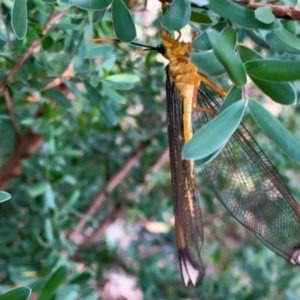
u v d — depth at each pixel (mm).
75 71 278
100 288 411
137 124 389
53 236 338
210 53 199
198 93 253
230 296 357
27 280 300
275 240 250
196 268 237
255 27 205
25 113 342
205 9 215
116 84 279
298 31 239
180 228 240
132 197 423
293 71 199
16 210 340
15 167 345
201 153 195
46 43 269
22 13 214
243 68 196
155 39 316
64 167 383
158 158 411
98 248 405
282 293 349
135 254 408
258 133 382
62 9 255
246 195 260
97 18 254
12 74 275
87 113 365
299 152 199
